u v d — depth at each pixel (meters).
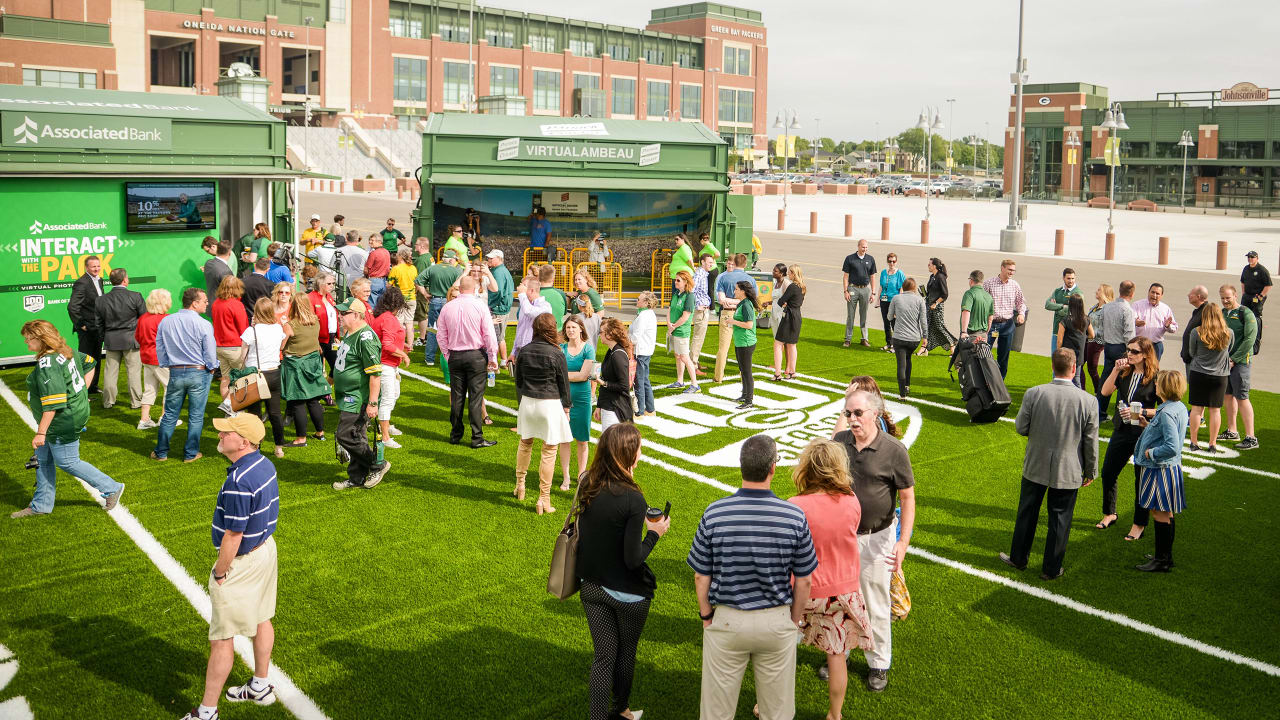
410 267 15.91
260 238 16.80
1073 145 86.38
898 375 14.12
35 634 6.70
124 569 7.77
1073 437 7.75
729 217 21.09
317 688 6.11
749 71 123.62
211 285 14.56
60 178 14.46
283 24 81.88
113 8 72.19
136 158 15.69
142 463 10.41
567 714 5.88
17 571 7.68
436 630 6.89
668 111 113.88
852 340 18.69
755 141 125.88
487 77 96.38
